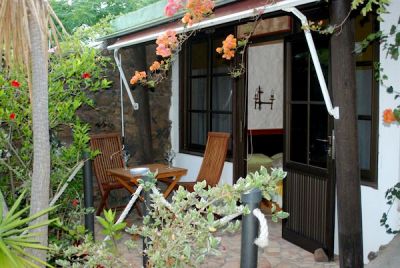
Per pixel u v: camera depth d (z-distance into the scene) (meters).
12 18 2.02
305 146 4.61
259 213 1.73
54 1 8.62
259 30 5.15
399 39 3.50
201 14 3.38
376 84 4.00
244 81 5.56
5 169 3.58
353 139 3.33
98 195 6.35
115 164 6.25
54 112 3.63
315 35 4.31
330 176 4.23
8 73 3.41
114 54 5.90
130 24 5.39
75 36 4.67
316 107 4.45
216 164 5.72
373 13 3.95
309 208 4.53
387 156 3.92
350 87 3.28
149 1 9.45
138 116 6.50
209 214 1.99
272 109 7.25
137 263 4.20
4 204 2.55
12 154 3.61
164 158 6.98
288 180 4.83
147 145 6.59
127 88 6.11
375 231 4.05
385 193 3.89
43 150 2.21
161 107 6.94
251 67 7.00
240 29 5.45
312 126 4.51
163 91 6.93
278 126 7.31
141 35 5.09
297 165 4.68
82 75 3.83
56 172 3.52
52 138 3.69
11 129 3.58
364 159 4.20
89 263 2.39
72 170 3.55
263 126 7.20
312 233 4.50
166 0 4.55
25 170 3.52
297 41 4.63
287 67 4.80
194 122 6.68
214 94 6.16
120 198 6.45
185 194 2.16
